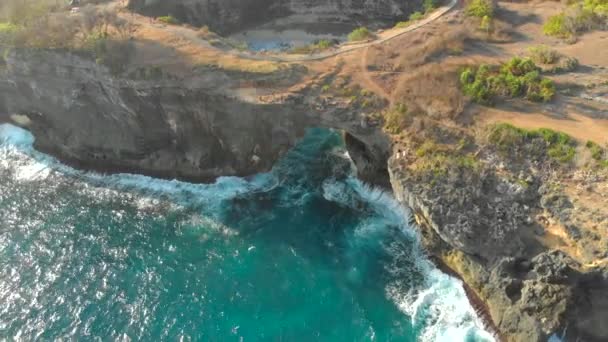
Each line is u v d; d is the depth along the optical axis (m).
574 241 40.78
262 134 58.31
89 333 43.94
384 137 52.09
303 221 54.62
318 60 62.34
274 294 47.19
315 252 51.06
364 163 57.09
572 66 57.44
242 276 49.03
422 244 50.28
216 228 54.38
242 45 68.75
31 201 58.53
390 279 47.75
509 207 44.09
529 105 53.28
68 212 56.91
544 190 44.19
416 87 55.31
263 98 56.28
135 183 61.19
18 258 51.06
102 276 49.16
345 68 60.50
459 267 45.94
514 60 56.94
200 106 58.62
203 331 44.12
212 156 60.84
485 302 43.50
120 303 46.53
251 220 55.16
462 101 53.34
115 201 58.56
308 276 48.66
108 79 59.53
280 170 60.78
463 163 46.88
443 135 50.34
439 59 61.06
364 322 44.31
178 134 60.84
